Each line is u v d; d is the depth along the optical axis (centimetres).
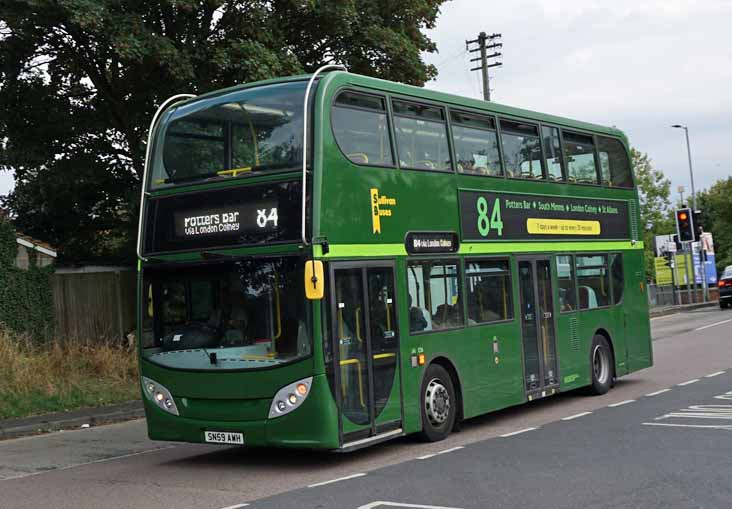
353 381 1073
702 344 2652
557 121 1611
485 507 811
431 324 1227
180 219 1134
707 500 810
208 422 1080
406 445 1205
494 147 1421
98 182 2508
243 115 1112
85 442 1433
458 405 1282
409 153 1221
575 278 1609
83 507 890
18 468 1189
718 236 8700
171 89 2209
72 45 2294
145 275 1151
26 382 1798
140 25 2033
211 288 1103
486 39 4559
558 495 850
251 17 2248
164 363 1112
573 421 1351
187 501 897
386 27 2530
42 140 2425
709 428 1210
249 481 1002
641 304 1848
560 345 1541
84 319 2358
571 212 1619
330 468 1065
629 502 812
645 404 1498
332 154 1077
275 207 1064
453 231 1290
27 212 2742
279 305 1053
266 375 1044
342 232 1078
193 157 1141
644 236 6700
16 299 2211
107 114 2452
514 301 1422
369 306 1110
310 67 2527
